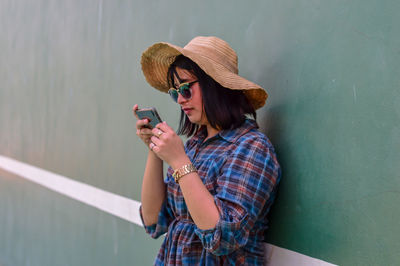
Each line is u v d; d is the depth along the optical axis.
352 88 1.30
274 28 1.64
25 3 4.44
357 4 1.30
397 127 1.17
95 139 3.04
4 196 4.87
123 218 2.66
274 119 1.61
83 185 3.18
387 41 1.20
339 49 1.35
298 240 1.45
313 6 1.46
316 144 1.41
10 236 4.64
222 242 1.22
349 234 1.28
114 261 2.75
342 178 1.31
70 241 3.36
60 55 3.66
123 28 2.77
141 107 2.54
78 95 3.32
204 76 1.44
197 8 2.12
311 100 1.44
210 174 1.38
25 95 4.38
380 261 1.19
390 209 1.17
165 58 1.67
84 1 3.29
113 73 2.85
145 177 1.67
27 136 4.30
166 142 1.32
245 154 1.34
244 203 1.27
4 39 4.98
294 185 1.49
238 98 1.48
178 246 1.43
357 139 1.27
